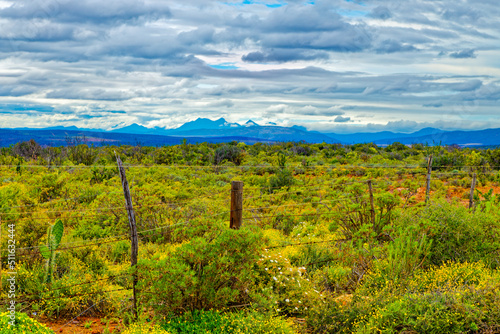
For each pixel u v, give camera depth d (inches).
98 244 355.6
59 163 1034.1
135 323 228.1
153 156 1331.2
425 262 318.7
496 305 202.7
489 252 322.7
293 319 250.4
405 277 271.9
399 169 1072.2
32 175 781.9
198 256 240.8
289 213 523.8
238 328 216.5
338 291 281.3
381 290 252.2
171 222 426.9
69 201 508.7
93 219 417.1
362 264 301.9
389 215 389.7
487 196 564.1
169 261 241.3
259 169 1098.7
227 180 885.2
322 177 979.3
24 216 394.3
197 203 483.2
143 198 442.3
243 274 247.0
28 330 190.1
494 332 191.8
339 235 403.9
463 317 202.1
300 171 1088.8
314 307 240.4
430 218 345.4
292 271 284.5
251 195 684.1
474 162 1079.0
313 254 351.9
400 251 294.2
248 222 488.1
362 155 1552.7
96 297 266.2
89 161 1099.9
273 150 1785.2
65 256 303.6
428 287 254.5
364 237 344.2
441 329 199.5
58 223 282.2
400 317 211.0
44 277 273.1
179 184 719.1
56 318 254.1
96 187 579.5
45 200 548.1
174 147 1603.1
